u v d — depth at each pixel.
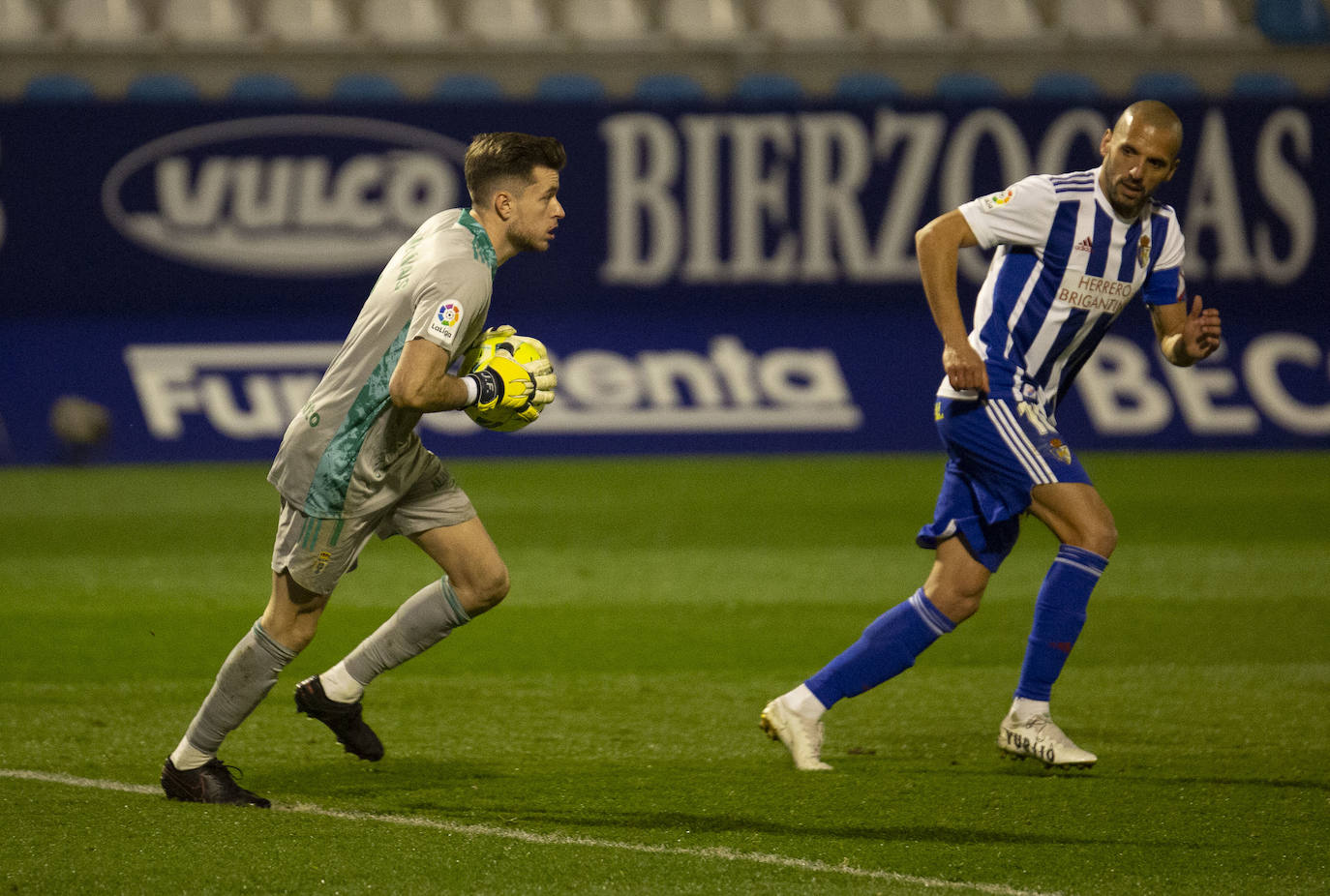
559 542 28.56
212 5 48.84
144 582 24.77
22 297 41.12
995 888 10.53
